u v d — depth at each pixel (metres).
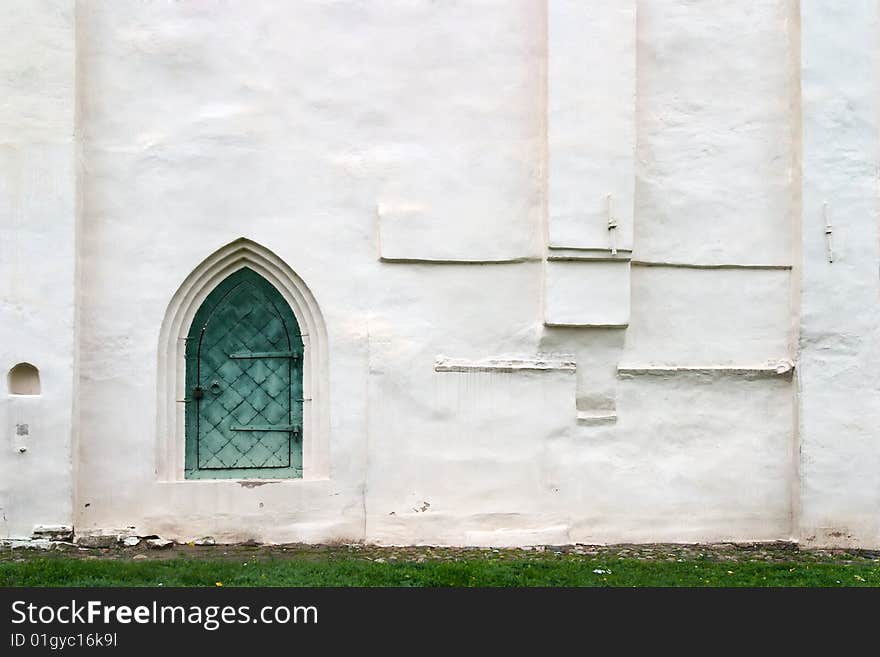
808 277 12.18
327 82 11.97
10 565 10.77
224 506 11.89
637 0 12.23
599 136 11.86
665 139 12.25
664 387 12.25
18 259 11.53
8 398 11.52
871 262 12.23
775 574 11.02
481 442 12.02
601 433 12.16
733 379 12.29
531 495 12.05
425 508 11.98
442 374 12.01
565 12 11.87
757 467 12.31
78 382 11.72
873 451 12.23
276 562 11.14
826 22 12.23
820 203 12.20
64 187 11.55
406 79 12.01
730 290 12.34
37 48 11.56
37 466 11.52
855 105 12.23
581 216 11.83
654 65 12.24
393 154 11.99
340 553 11.62
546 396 12.09
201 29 11.90
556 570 10.94
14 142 11.53
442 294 12.04
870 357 12.23
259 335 12.16
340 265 11.98
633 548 12.02
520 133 12.08
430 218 11.99
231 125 11.90
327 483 11.94
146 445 11.81
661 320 12.25
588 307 11.93
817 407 12.20
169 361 11.98
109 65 11.83
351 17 11.99
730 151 12.30
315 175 11.95
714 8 12.28
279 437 12.17
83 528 11.74
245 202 11.90
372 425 11.97
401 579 10.50
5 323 11.52
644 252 12.21
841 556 11.92
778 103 12.32
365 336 11.97
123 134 11.84
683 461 12.24
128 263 11.83
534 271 12.09
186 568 10.78
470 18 12.05
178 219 11.86
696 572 11.02
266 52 11.94
